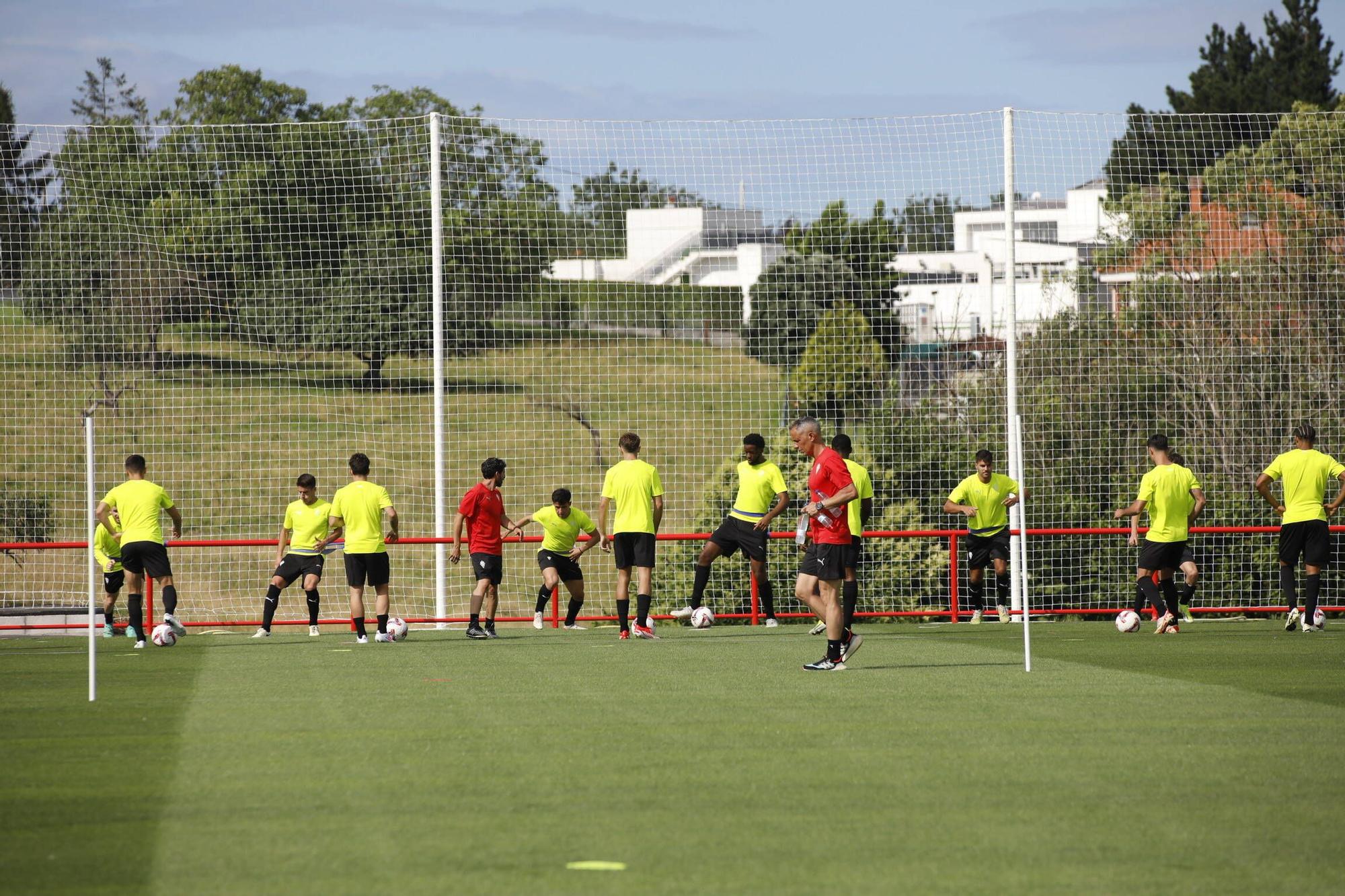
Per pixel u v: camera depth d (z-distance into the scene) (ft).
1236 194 214.69
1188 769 60.18
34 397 217.56
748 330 239.09
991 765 61.16
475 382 245.24
